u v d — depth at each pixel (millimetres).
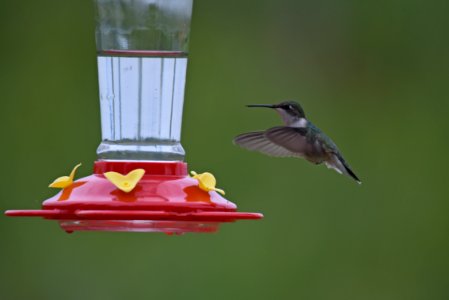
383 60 13648
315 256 12641
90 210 6598
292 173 12727
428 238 13133
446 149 13477
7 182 12453
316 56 13570
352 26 13672
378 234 13008
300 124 9234
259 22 13477
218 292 12281
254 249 12484
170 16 7578
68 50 12883
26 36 12875
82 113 12711
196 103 13008
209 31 13312
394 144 13438
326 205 12797
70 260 12227
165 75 7609
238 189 12656
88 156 12656
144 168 7027
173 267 12250
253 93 13195
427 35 13805
